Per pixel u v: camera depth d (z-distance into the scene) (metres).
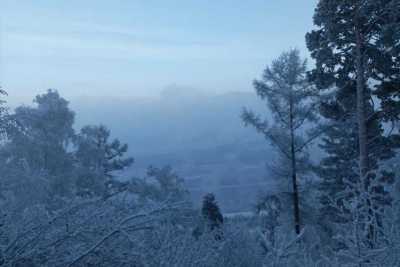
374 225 4.75
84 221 4.17
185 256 4.94
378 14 21.06
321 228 22.70
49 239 4.04
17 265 3.91
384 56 20.94
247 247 6.87
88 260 4.12
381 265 4.36
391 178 11.23
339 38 21.77
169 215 4.54
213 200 11.43
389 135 21.86
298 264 5.45
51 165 21.19
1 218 4.08
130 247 4.44
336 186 24.33
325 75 22.47
